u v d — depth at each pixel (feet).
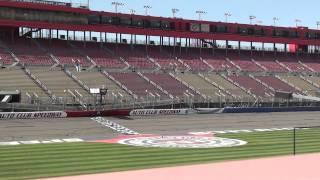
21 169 86.74
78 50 259.19
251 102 238.68
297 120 203.72
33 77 215.10
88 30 257.34
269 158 99.50
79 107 194.29
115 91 219.61
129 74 246.68
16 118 178.81
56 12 247.09
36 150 112.06
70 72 230.68
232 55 314.14
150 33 277.85
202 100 228.02
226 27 306.35
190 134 152.56
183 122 186.19
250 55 322.34
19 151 110.11
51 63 234.99
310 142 132.46
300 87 286.05
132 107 206.18
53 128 158.81
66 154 106.42
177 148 118.73
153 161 97.76
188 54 297.12
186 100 222.89
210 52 309.42
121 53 272.10
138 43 288.10
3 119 175.42
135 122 181.57
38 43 252.21
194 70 274.57
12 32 245.24
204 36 296.51
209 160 99.45
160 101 214.90
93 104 198.49
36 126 161.58
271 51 336.70
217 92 247.29
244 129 169.48
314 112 241.14
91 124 171.63
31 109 186.09
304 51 351.25
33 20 240.53
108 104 200.95
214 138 141.59
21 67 222.89
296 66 325.42
